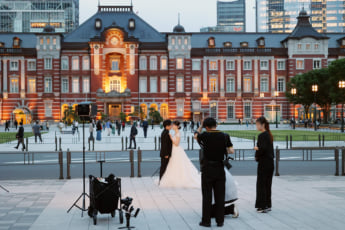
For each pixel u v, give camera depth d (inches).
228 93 3216.0
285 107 3238.2
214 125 375.6
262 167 417.4
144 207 445.7
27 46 3198.8
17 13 6801.2
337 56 3223.4
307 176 672.4
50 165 839.7
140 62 3184.1
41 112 3120.1
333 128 2439.7
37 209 438.6
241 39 3344.0
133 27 3267.7
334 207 438.0
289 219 388.8
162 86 3193.9
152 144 1368.1
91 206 396.5
